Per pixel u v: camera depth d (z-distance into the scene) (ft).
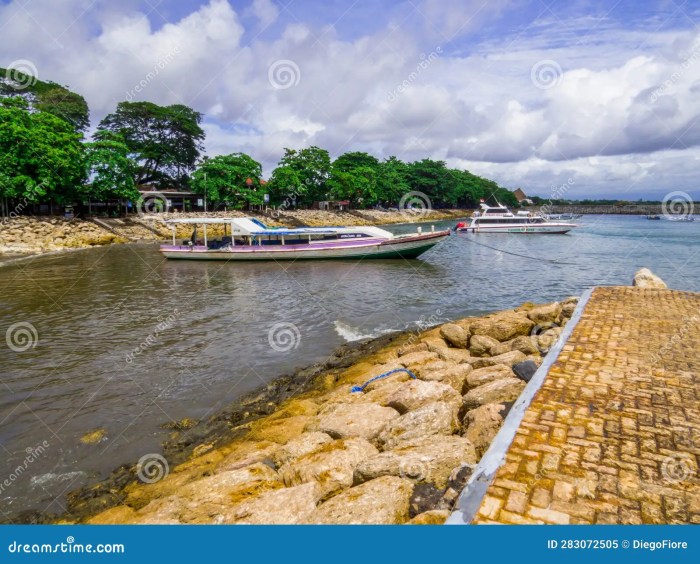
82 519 20.45
